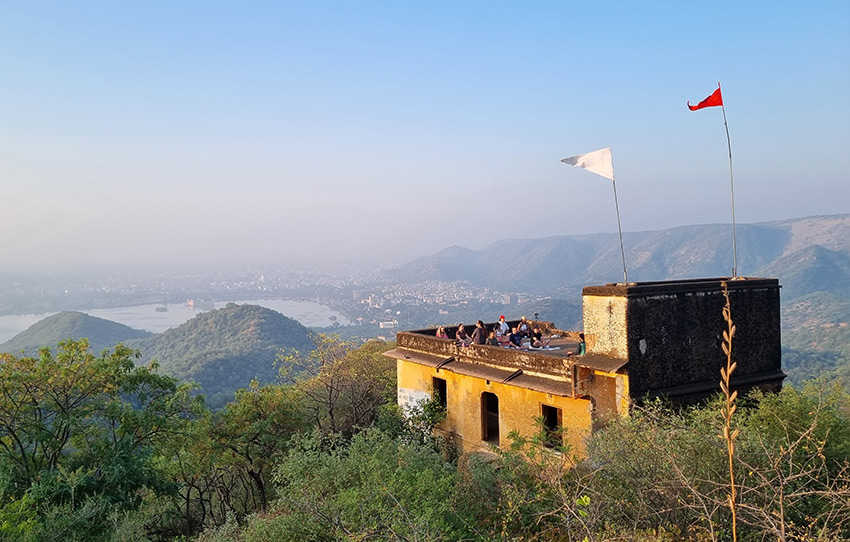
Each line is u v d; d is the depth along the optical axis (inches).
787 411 424.5
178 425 744.3
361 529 326.6
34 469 629.9
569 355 618.5
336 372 1043.9
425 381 828.0
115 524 527.2
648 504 276.1
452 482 436.5
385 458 461.7
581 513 233.9
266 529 393.7
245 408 852.6
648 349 539.8
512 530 343.6
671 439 310.5
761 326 618.2
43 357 660.7
